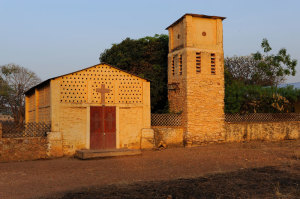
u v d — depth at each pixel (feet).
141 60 87.45
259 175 37.04
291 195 28.48
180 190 30.63
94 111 61.11
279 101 79.82
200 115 68.74
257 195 28.63
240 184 32.78
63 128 58.18
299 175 36.76
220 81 71.31
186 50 68.49
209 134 69.41
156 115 68.03
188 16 69.36
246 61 167.22
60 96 58.54
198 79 69.05
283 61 98.89
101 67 62.54
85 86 60.95
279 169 40.63
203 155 54.39
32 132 55.62
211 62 71.31
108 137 61.57
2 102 149.48
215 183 33.35
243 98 76.33
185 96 68.39
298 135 80.53
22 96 150.00
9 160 52.08
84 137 59.82
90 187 32.40
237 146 66.03
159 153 59.16
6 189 31.91
